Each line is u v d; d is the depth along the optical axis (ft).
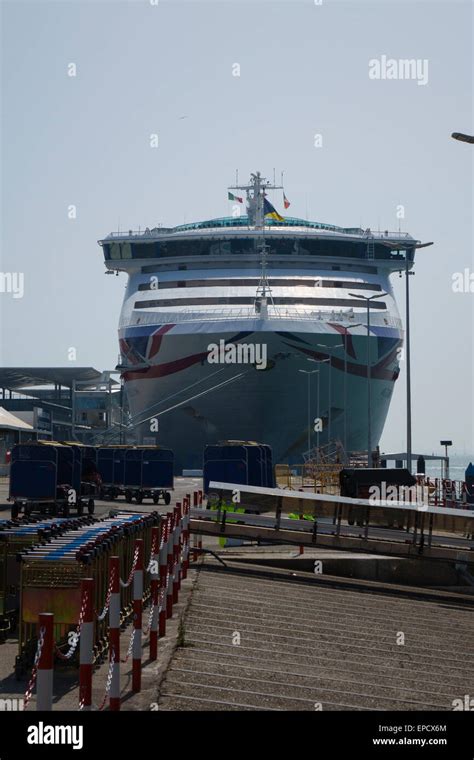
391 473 139.54
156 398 328.08
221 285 325.42
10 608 48.52
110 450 170.09
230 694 39.45
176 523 62.80
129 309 334.65
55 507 125.90
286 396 316.60
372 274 341.00
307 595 71.00
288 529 88.69
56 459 123.95
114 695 33.40
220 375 315.37
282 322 307.78
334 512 92.27
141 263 337.72
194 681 40.78
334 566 87.20
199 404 322.34
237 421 322.96
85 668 30.25
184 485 245.24
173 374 319.47
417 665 51.13
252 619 58.13
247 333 306.14
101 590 44.14
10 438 269.03
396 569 87.35
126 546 53.57
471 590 84.94
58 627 41.06
